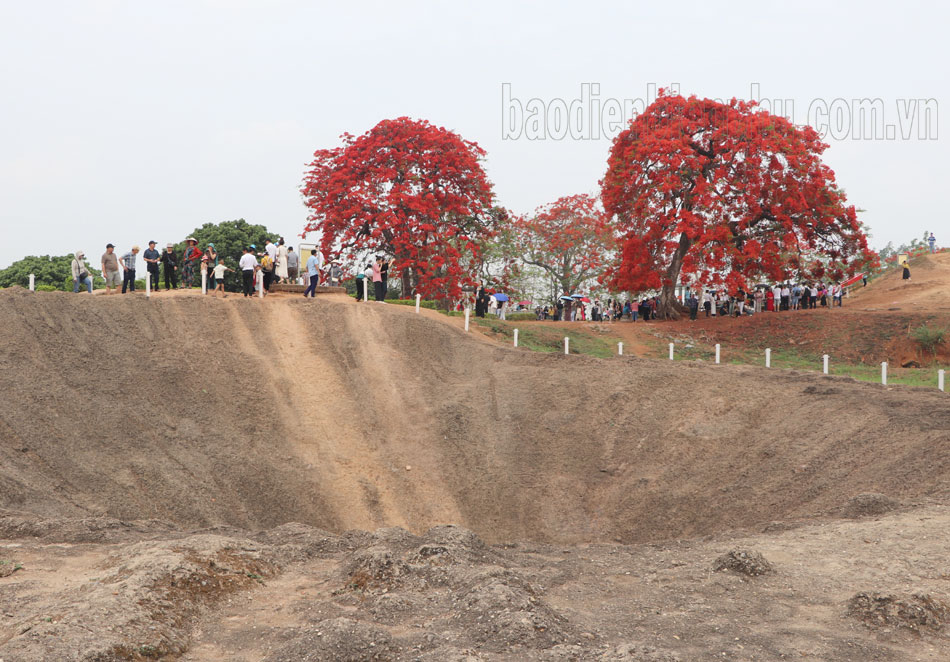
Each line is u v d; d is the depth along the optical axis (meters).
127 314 19.34
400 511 15.45
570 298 36.97
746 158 29.14
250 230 48.59
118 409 15.96
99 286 47.06
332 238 33.22
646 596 6.85
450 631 5.60
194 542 7.54
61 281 44.97
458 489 16.28
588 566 7.96
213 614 6.11
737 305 33.50
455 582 6.71
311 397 18.53
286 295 24.88
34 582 6.64
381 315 22.19
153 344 18.66
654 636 5.72
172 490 14.17
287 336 20.78
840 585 7.01
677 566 7.86
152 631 5.32
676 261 32.81
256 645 5.50
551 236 45.47
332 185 32.44
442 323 22.95
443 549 7.57
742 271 30.53
